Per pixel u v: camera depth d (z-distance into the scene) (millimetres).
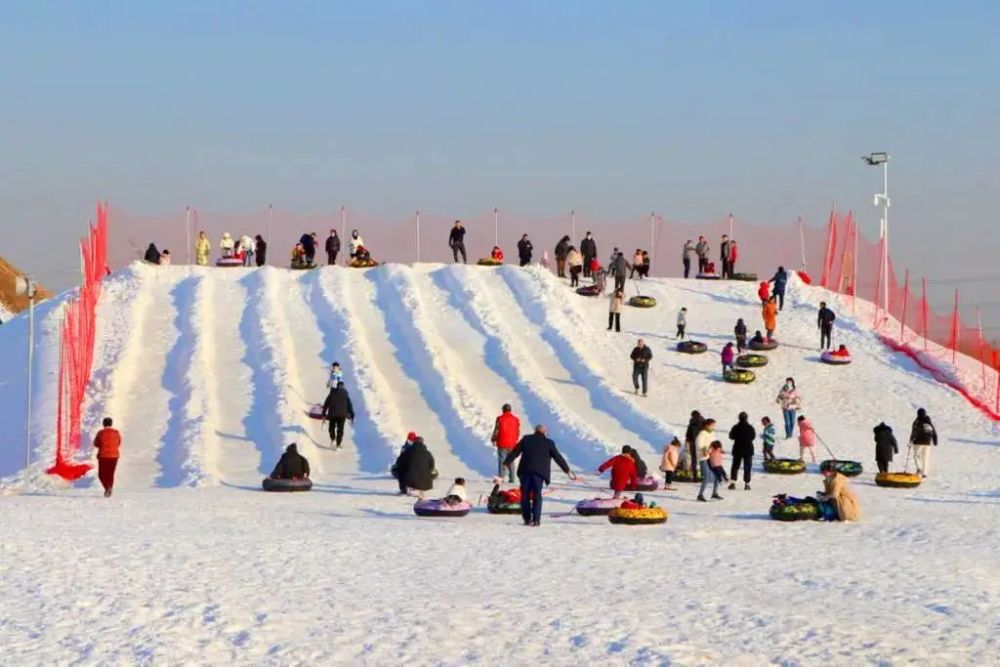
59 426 39938
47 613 14828
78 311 55250
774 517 28328
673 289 66750
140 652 12922
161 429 45062
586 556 20984
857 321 62500
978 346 60438
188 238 68125
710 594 17094
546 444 26766
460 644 13508
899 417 50812
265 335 54781
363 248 69625
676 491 35156
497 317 58625
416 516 28422
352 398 48125
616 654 13156
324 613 15055
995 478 38844
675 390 52250
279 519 26922
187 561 19094
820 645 13773
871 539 24875
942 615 15875
